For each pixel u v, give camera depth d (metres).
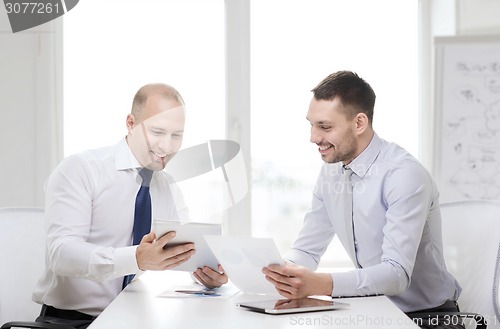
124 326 1.69
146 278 2.49
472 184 3.67
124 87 3.61
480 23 3.63
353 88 2.34
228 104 3.65
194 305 1.97
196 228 2.09
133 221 2.46
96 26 3.59
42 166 3.53
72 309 2.40
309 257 2.57
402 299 2.44
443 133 3.68
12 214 2.62
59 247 2.24
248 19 3.66
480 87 3.65
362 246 2.44
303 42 3.71
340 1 3.72
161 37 3.63
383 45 3.75
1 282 2.56
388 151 2.39
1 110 3.50
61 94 3.57
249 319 1.77
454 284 2.46
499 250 2.44
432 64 3.74
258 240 1.93
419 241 2.24
